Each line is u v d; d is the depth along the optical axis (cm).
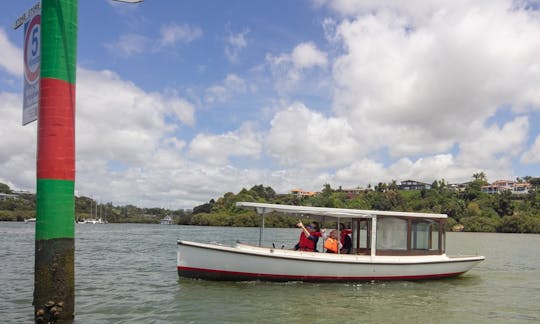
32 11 1030
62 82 959
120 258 2995
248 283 1709
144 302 1456
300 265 1712
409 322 1280
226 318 1266
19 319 1210
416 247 1895
